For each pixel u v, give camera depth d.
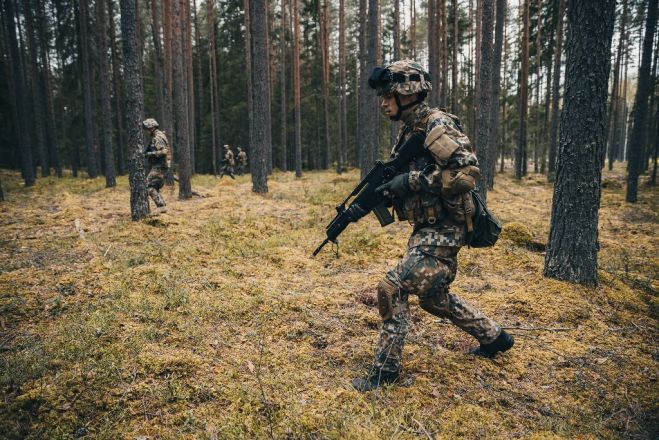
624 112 46.97
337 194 11.11
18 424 2.22
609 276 4.62
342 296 4.07
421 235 2.51
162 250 5.45
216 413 2.32
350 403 2.42
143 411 2.31
